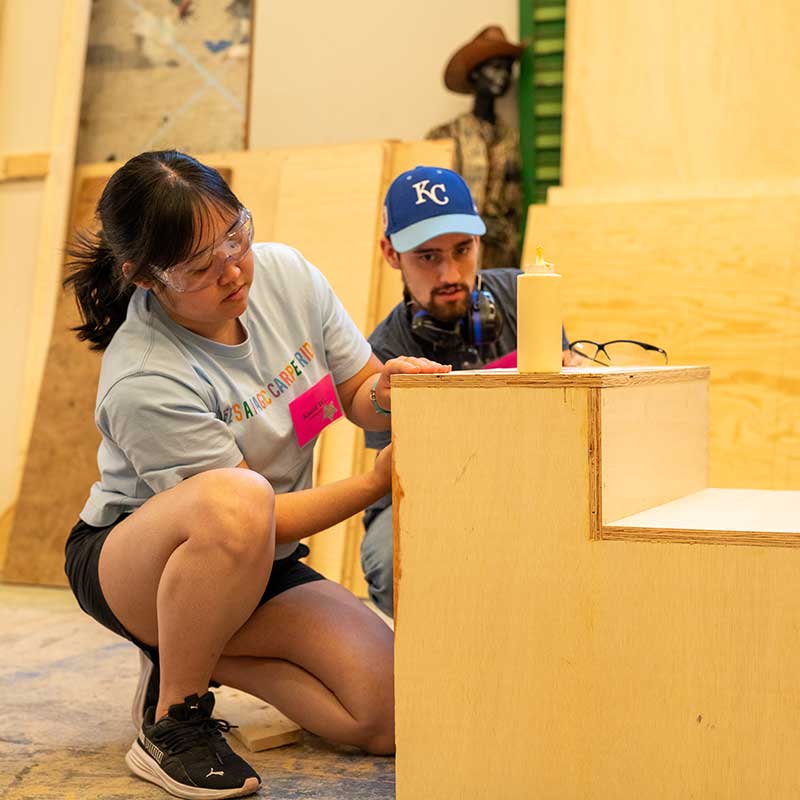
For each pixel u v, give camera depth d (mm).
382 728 1857
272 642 1928
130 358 1761
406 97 4219
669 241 3439
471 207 2184
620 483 1473
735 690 1367
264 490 1713
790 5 3516
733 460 3232
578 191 3619
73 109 4254
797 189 3395
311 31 4320
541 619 1450
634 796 1416
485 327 2229
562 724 1446
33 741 1973
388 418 1943
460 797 1493
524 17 4027
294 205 3828
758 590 1354
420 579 1501
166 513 1716
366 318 3619
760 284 3318
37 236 4211
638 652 1409
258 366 1878
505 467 1455
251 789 1680
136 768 1764
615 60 3670
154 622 1837
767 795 1356
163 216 1592
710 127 3541
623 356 1938
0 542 3955
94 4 4492
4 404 4117
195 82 4398
